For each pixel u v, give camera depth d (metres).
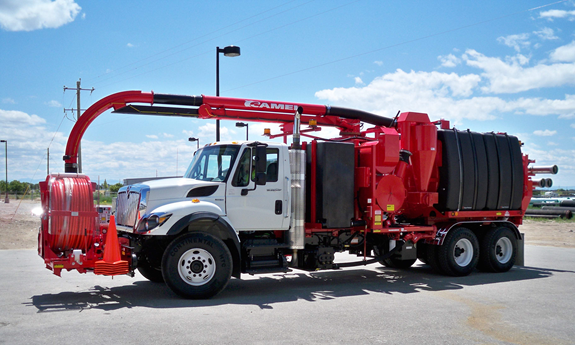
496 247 11.80
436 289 9.38
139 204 8.35
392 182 10.29
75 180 8.35
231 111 10.91
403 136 10.97
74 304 7.61
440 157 11.13
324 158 9.50
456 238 11.08
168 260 7.98
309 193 9.77
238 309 7.39
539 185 12.29
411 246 10.84
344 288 9.45
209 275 8.20
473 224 11.77
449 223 11.50
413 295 8.73
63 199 8.03
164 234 7.90
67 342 5.55
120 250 8.21
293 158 9.23
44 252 8.23
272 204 8.97
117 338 5.73
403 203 10.87
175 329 6.16
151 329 6.14
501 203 11.80
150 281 9.93
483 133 11.80
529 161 12.58
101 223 8.97
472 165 11.29
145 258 9.46
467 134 11.45
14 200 57.78
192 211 8.17
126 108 10.30
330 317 6.93
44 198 8.57
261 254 9.08
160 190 8.36
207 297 8.16
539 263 13.45
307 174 9.81
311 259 9.64
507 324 6.68
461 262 11.26
